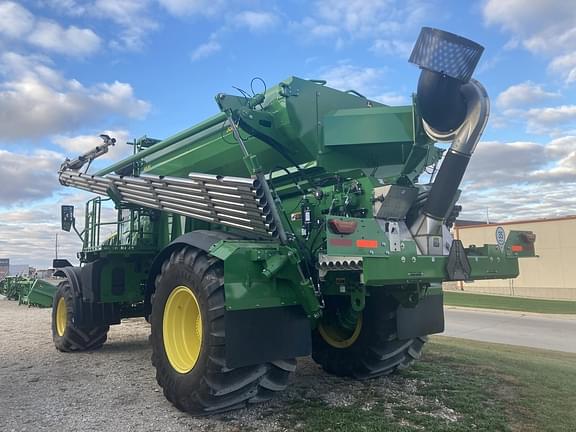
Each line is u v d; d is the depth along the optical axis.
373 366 5.52
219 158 5.97
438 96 4.39
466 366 6.49
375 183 4.56
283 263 4.16
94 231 7.93
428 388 5.32
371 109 5.05
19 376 5.90
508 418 4.36
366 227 4.20
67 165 8.10
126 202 6.95
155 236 7.33
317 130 5.14
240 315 4.07
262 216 4.21
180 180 5.05
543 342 12.11
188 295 4.65
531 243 5.33
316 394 5.08
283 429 4.04
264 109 5.28
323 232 4.57
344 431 3.98
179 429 4.04
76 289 7.43
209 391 4.08
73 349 7.59
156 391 5.20
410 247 4.54
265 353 4.13
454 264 4.39
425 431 4.01
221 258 4.07
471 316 18.42
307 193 5.02
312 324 5.05
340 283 4.72
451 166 4.41
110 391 5.20
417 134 4.82
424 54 4.30
